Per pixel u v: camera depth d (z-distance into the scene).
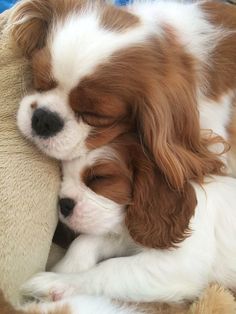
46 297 0.32
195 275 0.34
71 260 0.34
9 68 0.33
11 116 0.32
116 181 0.32
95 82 0.29
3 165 0.31
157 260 0.33
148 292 0.33
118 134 0.32
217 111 0.35
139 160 0.32
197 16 0.36
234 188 0.36
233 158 0.37
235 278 0.36
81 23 0.31
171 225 0.33
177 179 0.32
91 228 0.33
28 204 0.31
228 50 0.36
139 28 0.31
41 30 0.34
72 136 0.30
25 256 0.31
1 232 0.30
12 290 0.30
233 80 0.36
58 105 0.30
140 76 0.30
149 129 0.32
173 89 0.32
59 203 0.33
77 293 0.32
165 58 0.32
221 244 0.35
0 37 0.35
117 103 0.30
